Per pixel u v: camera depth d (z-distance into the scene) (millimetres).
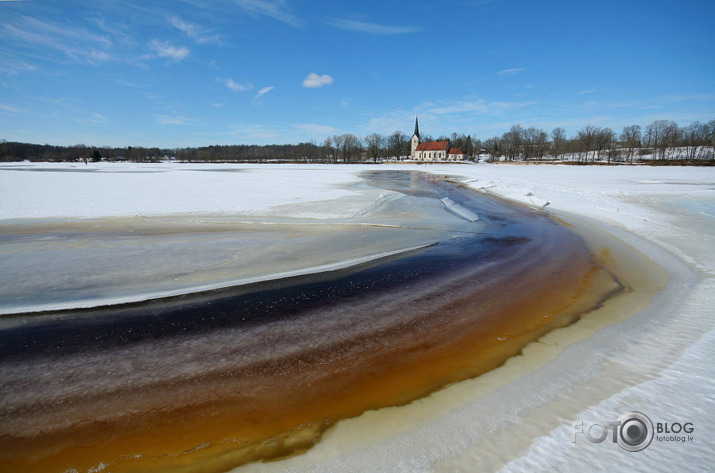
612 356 4344
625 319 5441
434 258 9125
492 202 21250
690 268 8164
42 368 4184
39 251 9344
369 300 6250
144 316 5574
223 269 7973
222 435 3152
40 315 5609
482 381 3908
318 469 2773
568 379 3896
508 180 37031
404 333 5043
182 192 23609
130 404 3555
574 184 31219
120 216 14703
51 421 3322
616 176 42219
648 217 14891
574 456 2814
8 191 23859
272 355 4453
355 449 2977
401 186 30578
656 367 4059
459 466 2766
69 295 6438
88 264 8242
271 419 3352
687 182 32656
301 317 5547
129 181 33156
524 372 4062
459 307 5965
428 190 27438
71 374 4062
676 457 2766
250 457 2910
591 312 5742
